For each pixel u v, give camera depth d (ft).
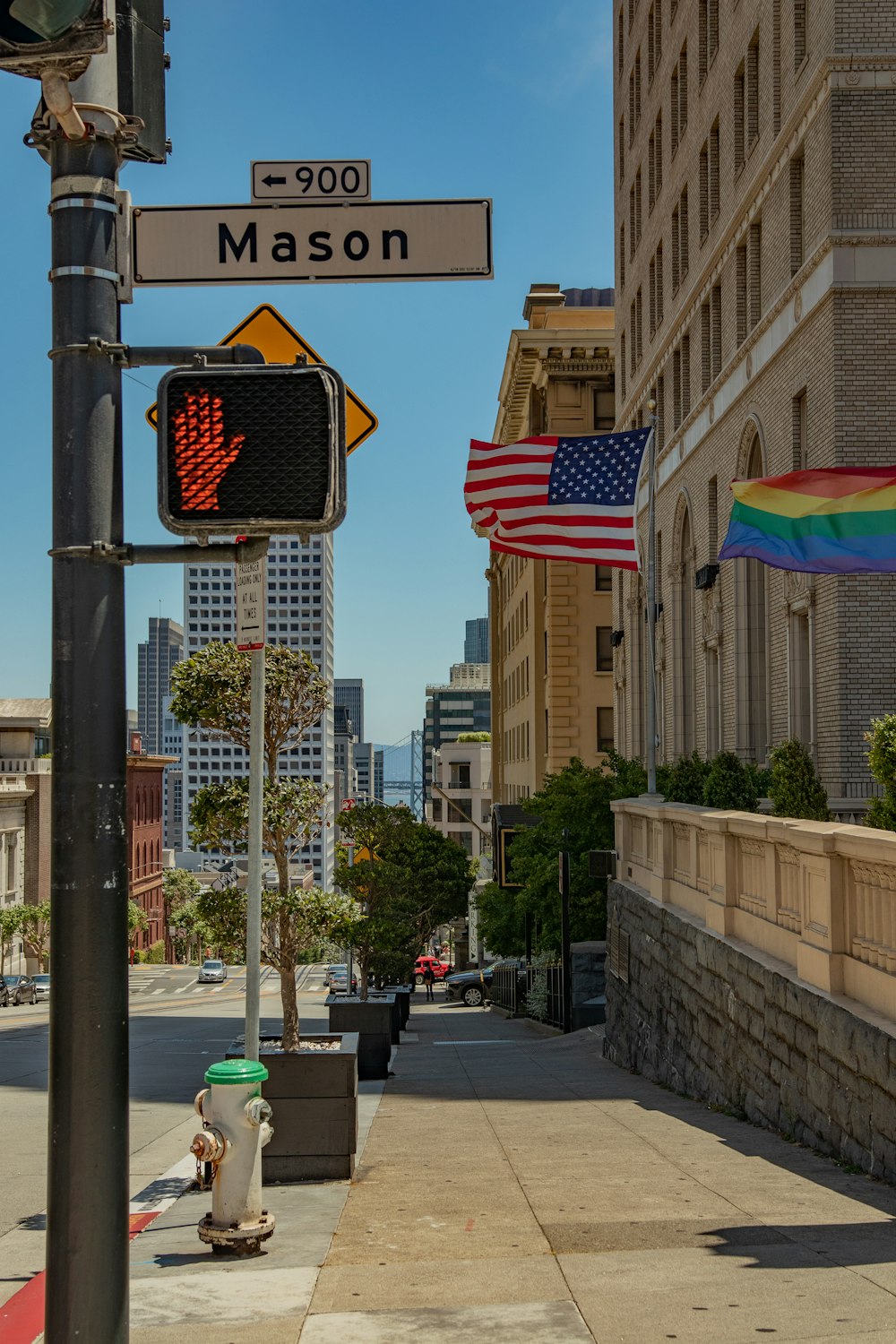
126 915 13.14
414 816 110.83
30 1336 20.33
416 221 17.13
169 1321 19.27
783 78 75.36
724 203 92.84
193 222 16.92
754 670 88.53
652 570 81.41
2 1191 33.60
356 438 24.32
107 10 12.02
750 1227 24.08
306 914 43.68
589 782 112.98
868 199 65.62
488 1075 68.18
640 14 134.00
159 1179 34.09
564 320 199.82
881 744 48.24
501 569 266.36
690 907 59.11
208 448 13.14
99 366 13.33
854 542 53.26
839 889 35.42
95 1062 12.75
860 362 65.16
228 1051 42.39
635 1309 18.70
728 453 91.45
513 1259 22.17
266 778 44.88
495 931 151.64
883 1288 19.22
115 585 13.32
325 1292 20.62
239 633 25.81
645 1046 66.69
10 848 250.37
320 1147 32.73
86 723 13.00
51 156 13.52
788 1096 38.47
